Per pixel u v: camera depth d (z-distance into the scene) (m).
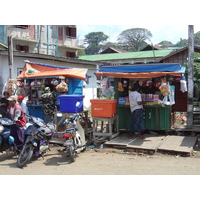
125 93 8.99
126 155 6.58
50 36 27.72
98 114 7.87
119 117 8.70
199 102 11.08
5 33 22.80
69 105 7.95
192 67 8.30
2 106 7.92
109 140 7.84
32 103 9.62
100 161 6.10
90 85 19.59
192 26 8.23
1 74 13.07
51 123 6.62
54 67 9.73
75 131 6.29
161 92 7.82
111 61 27.64
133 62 26.86
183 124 10.01
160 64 7.96
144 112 8.38
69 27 30.27
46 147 6.52
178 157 6.27
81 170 5.45
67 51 30.41
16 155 6.82
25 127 6.72
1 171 5.47
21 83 9.84
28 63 9.98
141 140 7.60
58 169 5.55
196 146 7.15
